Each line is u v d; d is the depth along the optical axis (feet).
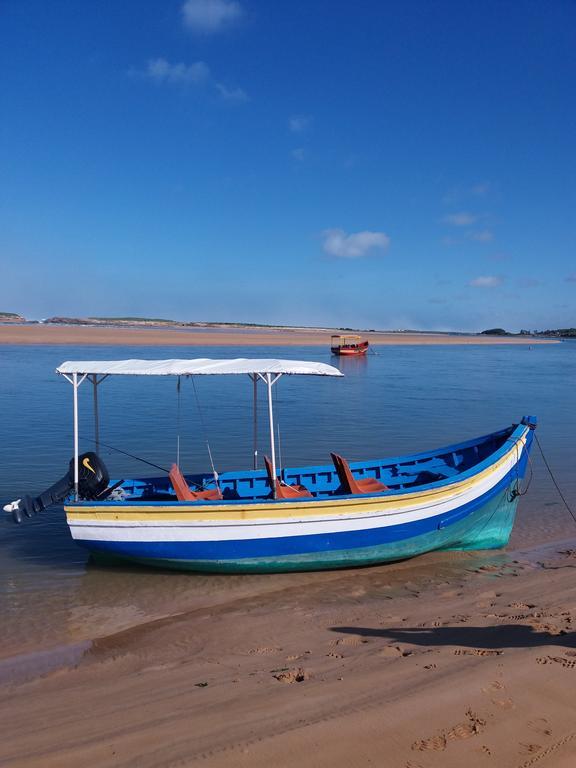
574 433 73.05
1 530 37.83
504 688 16.11
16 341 207.72
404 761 13.23
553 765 13.16
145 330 367.45
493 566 32.65
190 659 21.09
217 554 31.19
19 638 24.08
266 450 61.11
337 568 32.60
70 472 34.86
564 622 22.09
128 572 31.86
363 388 118.83
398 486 39.19
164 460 56.70
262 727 14.64
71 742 14.66
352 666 18.71
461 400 102.63
